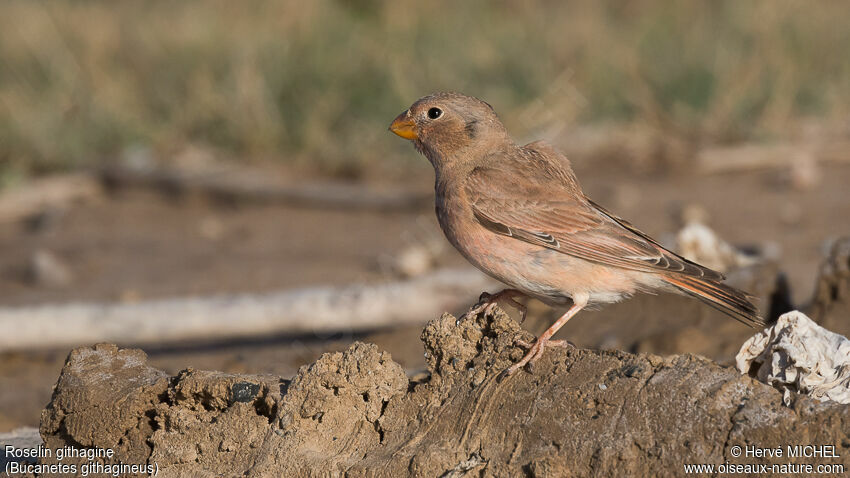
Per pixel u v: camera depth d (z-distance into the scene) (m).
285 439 5.98
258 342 12.01
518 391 5.85
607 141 20.66
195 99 20.59
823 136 20.77
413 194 17.62
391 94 20.44
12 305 13.24
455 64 21.28
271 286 13.70
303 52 21.27
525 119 19.59
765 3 24.11
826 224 15.71
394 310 11.54
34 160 19.59
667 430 5.29
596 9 25.44
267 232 16.72
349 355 6.12
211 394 6.25
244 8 23.55
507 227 7.50
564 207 7.54
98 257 15.53
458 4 24.77
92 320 11.45
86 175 19.11
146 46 21.88
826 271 9.55
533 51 21.64
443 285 11.65
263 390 6.22
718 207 17.11
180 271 14.70
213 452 6.13
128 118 20.25
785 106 21.03
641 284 7.55
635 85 21.61
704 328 10.27
